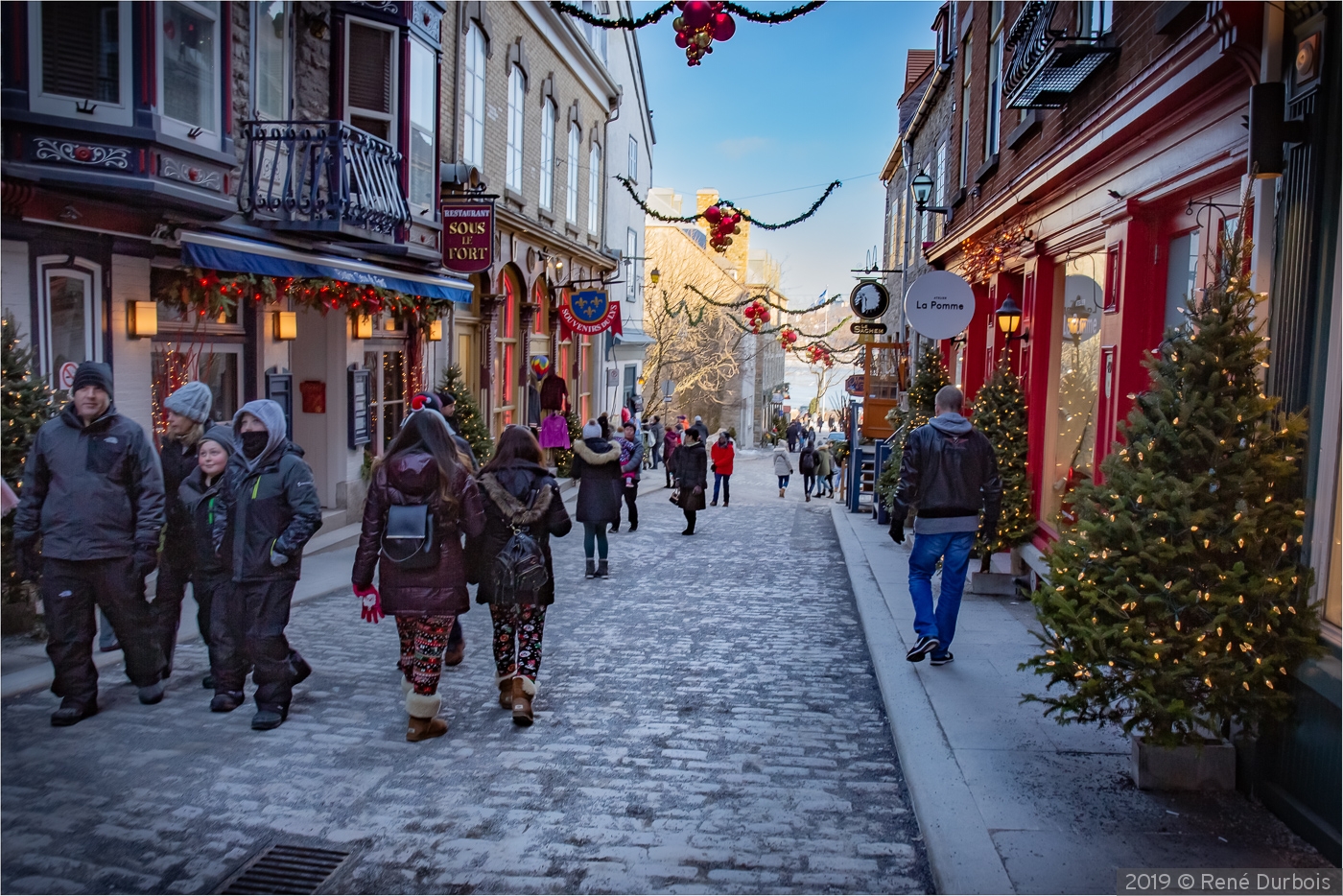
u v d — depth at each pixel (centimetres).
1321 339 398
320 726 536
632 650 734
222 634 546
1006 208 1099
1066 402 932
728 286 4531
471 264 1378
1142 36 680
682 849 400
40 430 520
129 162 723
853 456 1805
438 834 410
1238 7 449
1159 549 403
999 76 1234
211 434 539
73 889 355
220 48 830
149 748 495
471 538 556
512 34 1830
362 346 1291
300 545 525
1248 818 410
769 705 600
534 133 2028
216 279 897
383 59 1190
